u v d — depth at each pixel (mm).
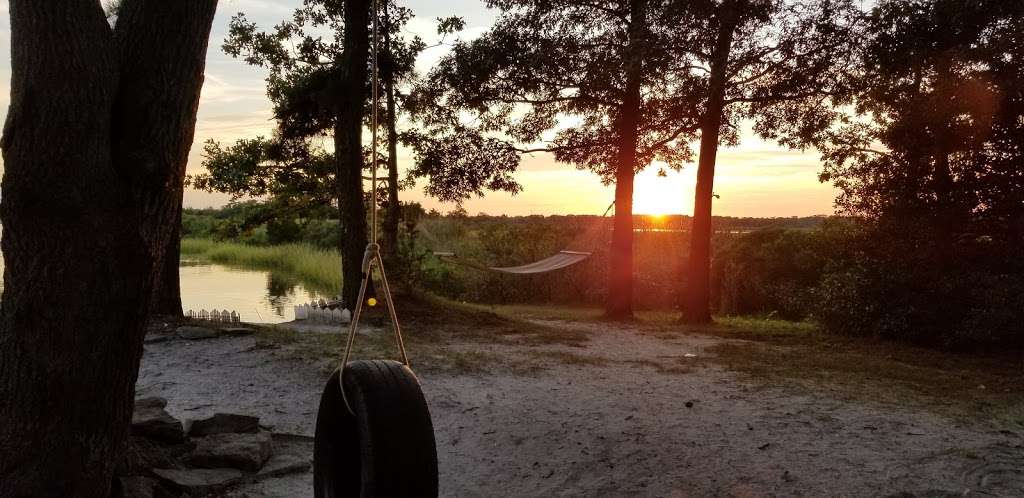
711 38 14812
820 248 17703
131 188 3850
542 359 10461
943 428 6969
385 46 15094
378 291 15297
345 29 14383
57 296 3719
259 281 26875
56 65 3584
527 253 26438
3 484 3729
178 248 13125
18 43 3629
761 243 22203
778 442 6438
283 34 16219
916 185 13508
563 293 24969
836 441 6492
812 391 8602
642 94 17266
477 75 16359
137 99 3867
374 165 3777
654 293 23906
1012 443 6465
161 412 5871
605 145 18203
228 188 17219
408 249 17297
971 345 12469
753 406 7758
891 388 8891
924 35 12969
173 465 5309
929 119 12883
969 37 12578
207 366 9227
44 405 3734
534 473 5727
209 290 23750
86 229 3725
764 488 5355
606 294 23969
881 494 5211
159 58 3926
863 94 15188
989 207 12844
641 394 8273
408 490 3139
